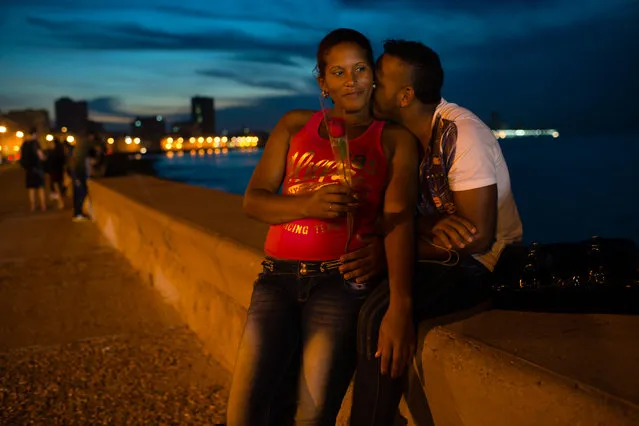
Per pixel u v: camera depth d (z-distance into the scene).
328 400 1.76
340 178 1.72
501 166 1.86
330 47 1.81
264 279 1.91
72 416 2.82
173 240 4.31
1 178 21.56
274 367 1.80
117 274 5.57
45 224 9.34
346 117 1.88
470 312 1.78
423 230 1.90
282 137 1.97
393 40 1.89
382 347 1.64
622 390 1.21
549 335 1.56
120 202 6.54
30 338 3.89
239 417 1.76
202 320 3.75
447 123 1.83
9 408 2.90
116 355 3.56
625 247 1.78
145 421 2.77
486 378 1.43
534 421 1.32
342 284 1.79
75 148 9.74
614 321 1.66
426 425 1.69
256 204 1.86
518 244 1.89
